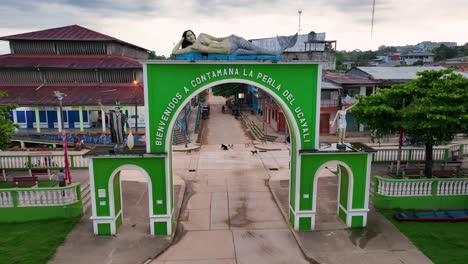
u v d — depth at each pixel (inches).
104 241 509.4
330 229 545.3
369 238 515.8
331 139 1267.2
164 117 506.0
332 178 781.3
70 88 1457.9
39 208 562.9
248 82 507.5
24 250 477.7
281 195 691.4
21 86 1465.3
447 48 4035.4
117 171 512.4
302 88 514.6
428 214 569.9
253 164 930.7
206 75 500.1
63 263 453.7
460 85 613.6
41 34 1541.6
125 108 1348.4
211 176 828.0
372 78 1414.9
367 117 701.3
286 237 531.5
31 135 1253.7
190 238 528.7
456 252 472.7
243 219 593.3
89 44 1547.7
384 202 602.5
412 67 1611.7
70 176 727.1
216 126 1630.2
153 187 517.3
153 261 466.6
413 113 613.0
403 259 462.0
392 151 844.0
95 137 1215.6
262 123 1599.4
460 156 875.4
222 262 464.8
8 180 753.0
